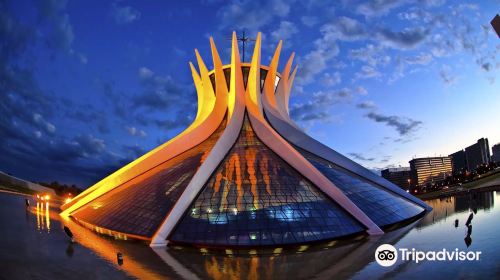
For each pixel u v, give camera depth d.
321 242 21.05
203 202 23.48
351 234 22.38
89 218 27.89
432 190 75.50
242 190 24.27
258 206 22.89
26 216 30.69
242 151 28.80
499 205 36.75
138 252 19.45
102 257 18.19
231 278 14.83
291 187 25.05
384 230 24.70
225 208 22.80
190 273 15.54
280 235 20.89
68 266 16.42
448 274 14.84
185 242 20.69
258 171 26.39
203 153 29.61
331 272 15.45
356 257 17.89
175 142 31.86
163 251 19.72
